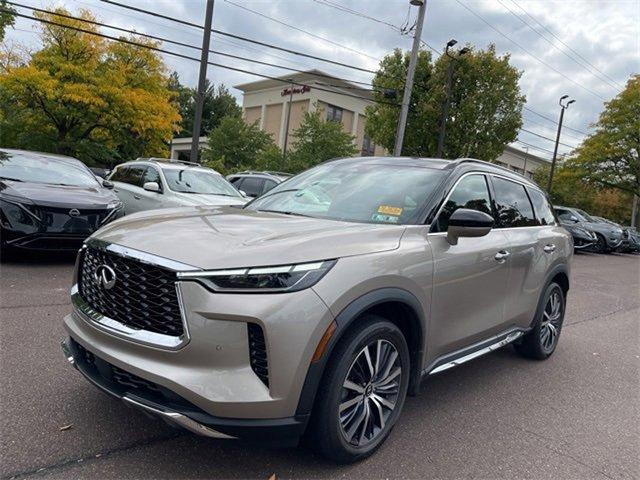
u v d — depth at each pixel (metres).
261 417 2.43
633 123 35.41
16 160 8.34
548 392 4.52
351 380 2.83
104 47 26.59
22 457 2.73
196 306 2.41
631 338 6.96
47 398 3.40
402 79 26.27
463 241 3.64
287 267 2.52
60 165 8.70
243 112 63.28
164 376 2.41
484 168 4.31
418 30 20.73
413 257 3.10
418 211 3.47
